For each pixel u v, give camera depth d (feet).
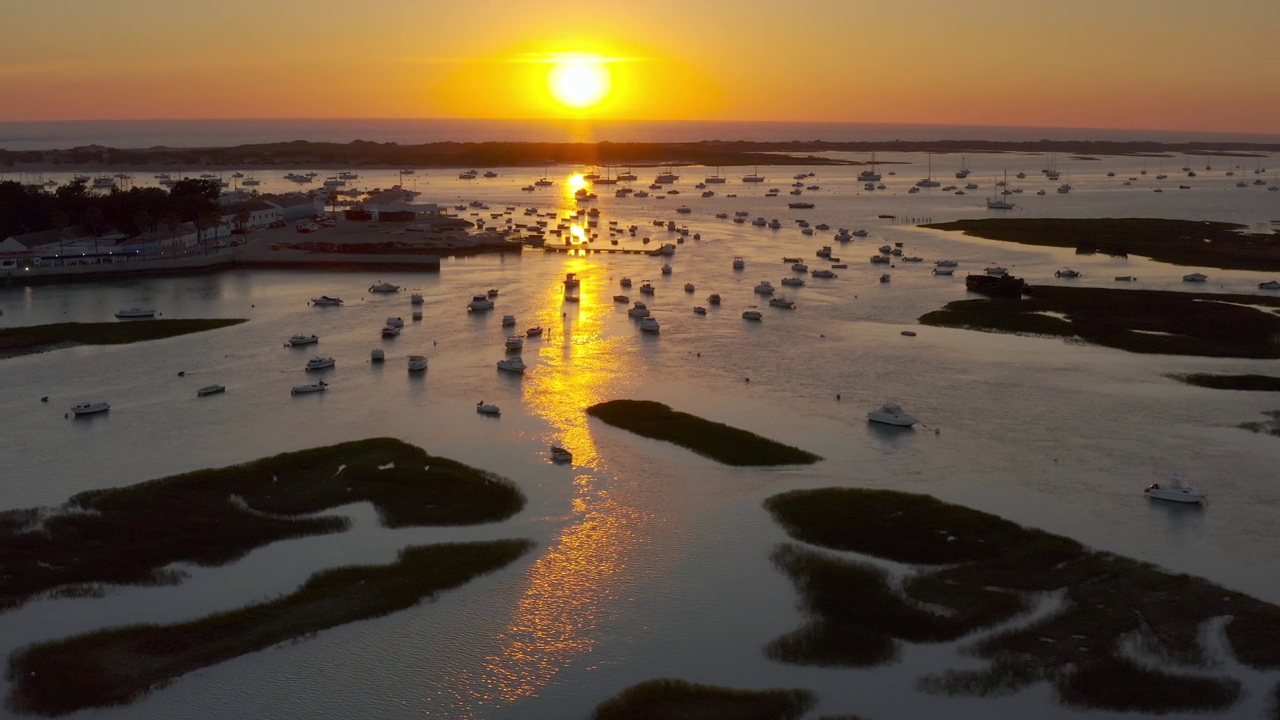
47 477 330.34
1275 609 248.93
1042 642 236.43
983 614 248.32
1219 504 314.14
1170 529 296.30
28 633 239.30
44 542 282.36
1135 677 222.28
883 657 231.50
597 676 225.15
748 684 221.87
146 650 233.14
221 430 379.35
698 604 254.27
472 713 212.64
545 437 374.02
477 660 230.89
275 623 244.63
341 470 335.67
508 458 352.08
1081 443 369.30
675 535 292.40
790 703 214.69
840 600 254.88
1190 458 353.51
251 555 278.67
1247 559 277.03
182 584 262.67
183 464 342.85
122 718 210.18
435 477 329.72
